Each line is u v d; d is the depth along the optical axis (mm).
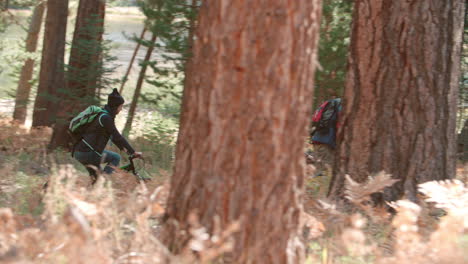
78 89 21031
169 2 17156
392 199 8531
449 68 8648
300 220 5309
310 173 9789
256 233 5016
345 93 9219
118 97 10359
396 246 5840
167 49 17547
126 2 24938
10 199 8797
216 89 4961
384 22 8672
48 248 5340
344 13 16484
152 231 6426
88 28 20938
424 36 8500
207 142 5051
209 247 5066
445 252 5664
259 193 4980
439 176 8625
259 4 4793
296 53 4898
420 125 8570
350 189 7695
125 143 10211
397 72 8625
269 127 4902
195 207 5160
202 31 5098
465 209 6473
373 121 8797
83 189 6426
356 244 5824
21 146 19766
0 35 31625
